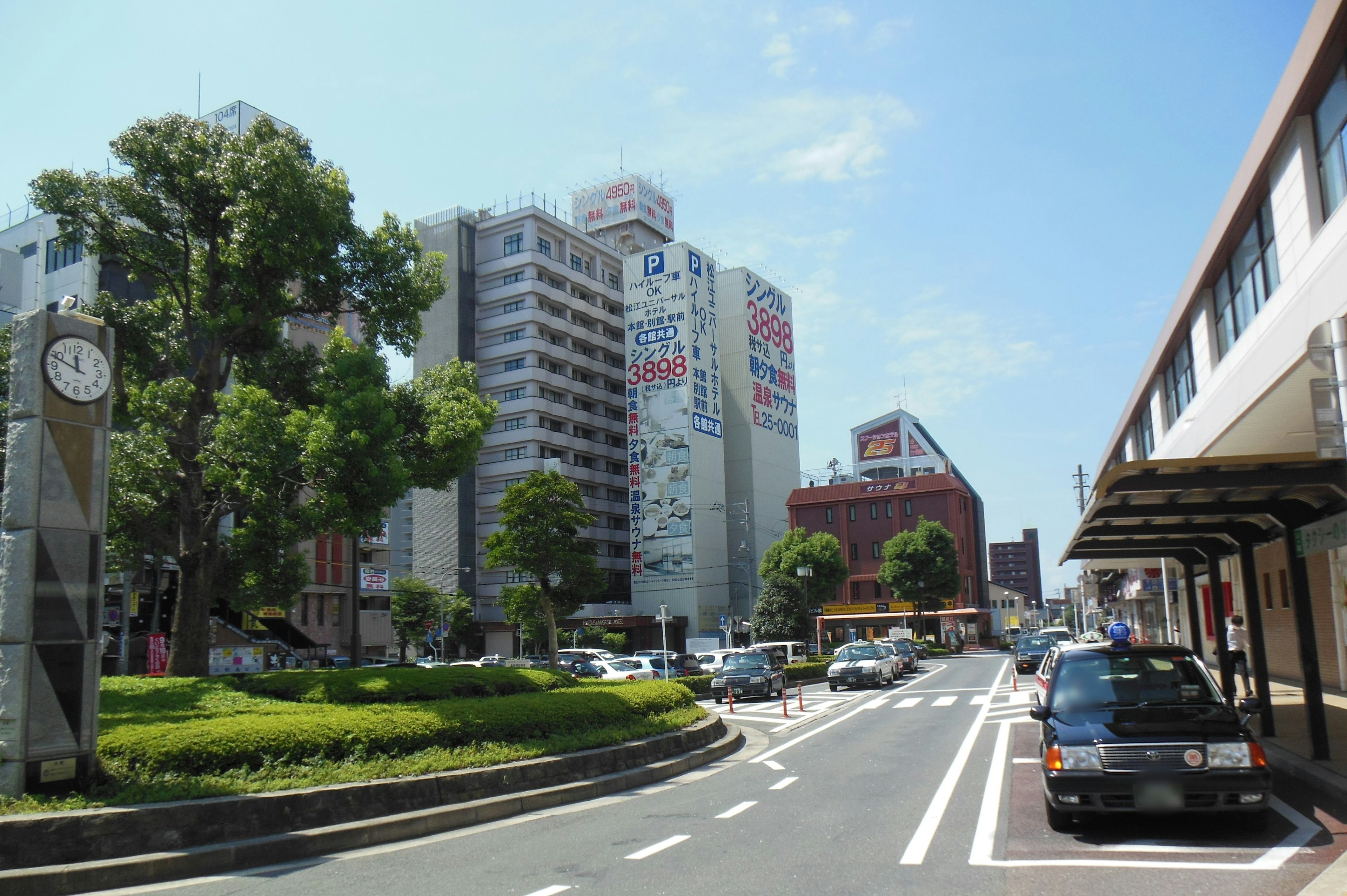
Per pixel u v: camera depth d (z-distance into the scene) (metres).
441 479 17.39
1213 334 18.84
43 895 6.84
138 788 8.25
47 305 41.56
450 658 67.00
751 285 81.31
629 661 35.84
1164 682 8.54
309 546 49.81
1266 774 7.19
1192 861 6.69
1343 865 6.31
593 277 80.38
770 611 58.44
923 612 71.88
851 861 7.21
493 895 6.54
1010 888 6.21
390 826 8.95
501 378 72.56
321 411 15.41
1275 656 23.52
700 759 14.32
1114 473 9.99
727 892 6.36
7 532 8.54
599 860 7.61
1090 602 82.88
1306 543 10.74
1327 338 7.54
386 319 18.05
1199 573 30.47
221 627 41.50
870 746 15.38
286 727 9.92
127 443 16.00
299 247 16.11
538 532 34.12
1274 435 16.23
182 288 18.66
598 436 78.31
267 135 16.44
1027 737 15.38
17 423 8.77
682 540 69.00
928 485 77.94
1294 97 12.27
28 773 8.05
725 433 79.62
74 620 8.61
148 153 15.95
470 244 75.06
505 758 11.13
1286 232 13.43
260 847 7.98
